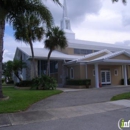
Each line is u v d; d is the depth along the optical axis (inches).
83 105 390.3
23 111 334.3
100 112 324.2
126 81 955.3
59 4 515.5
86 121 263.3
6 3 446.0
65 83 965.8
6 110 329.1
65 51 1172.5
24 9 486.9
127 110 336.5
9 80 1503.4
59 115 304.3
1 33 449.4
